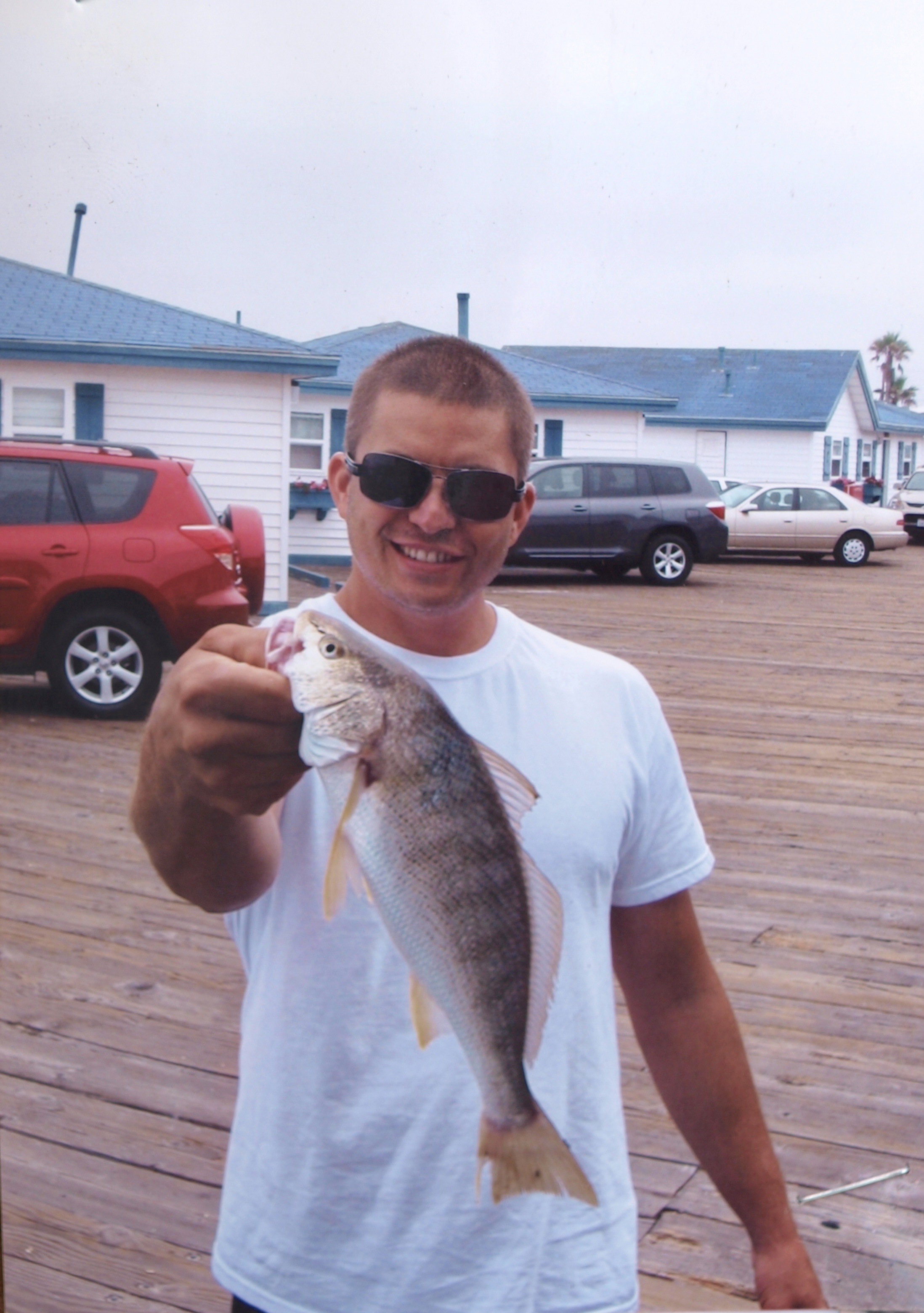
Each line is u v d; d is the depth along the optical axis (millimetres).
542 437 26141
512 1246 1488
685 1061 1836
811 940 5199
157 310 16453
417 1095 1496
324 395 21594
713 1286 2967
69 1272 2963
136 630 9109
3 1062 3975
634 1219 1636
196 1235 3131
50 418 15547
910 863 6297
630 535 19844
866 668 12453
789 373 40469
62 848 6219
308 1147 1520
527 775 1608
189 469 9359
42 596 8859
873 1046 4238
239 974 4699
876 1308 2879
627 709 1717
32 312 15609
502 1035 1352
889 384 70000
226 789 1285
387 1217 1500
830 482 38844
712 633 14672
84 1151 3482
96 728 8914
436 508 1558
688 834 1782
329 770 1272
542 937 1375
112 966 4754
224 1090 3826
